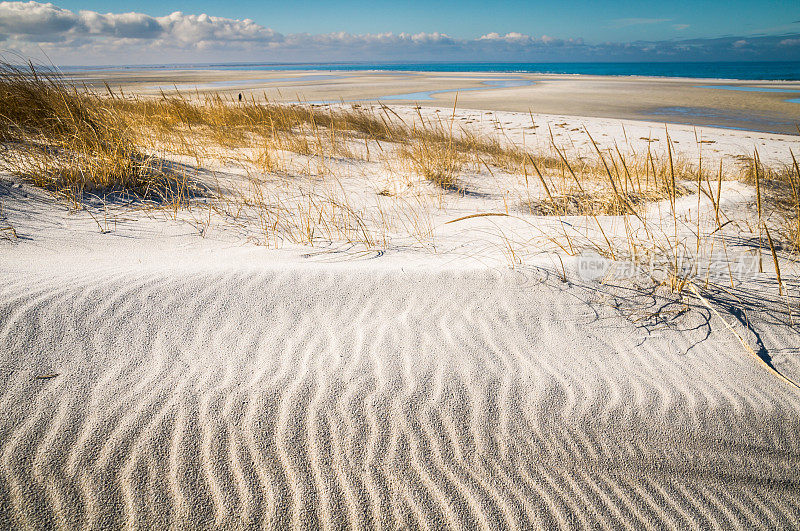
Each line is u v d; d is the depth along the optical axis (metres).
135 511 1.65
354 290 2.83
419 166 6.86
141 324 2.41
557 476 1.86
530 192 6.05
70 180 4.57
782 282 3.05
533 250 3.54
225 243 3.80
